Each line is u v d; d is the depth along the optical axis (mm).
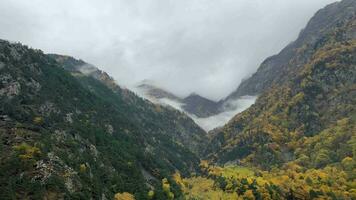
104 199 171375
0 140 171000
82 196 154875
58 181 152125
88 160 192875
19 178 146750
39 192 142750
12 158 155125
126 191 196625
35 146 168000
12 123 192000
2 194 136000
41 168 154375
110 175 199500
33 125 197875
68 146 192625
